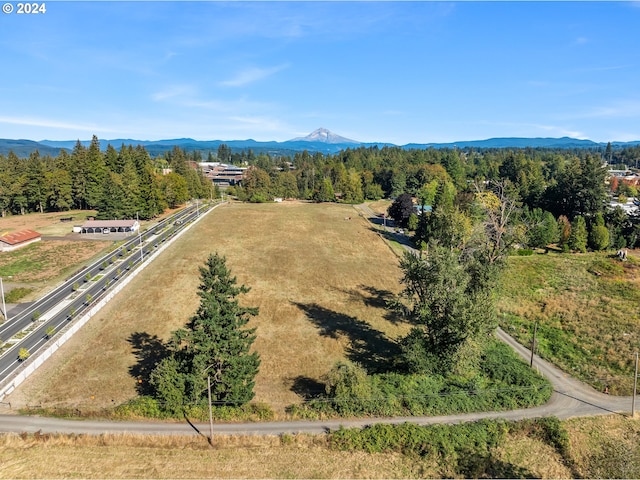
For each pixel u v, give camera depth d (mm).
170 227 116812
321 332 59000
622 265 78938
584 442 37094
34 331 56188
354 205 170625
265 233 110312
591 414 40812
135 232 109000
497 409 41438
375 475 33000
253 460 34031
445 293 46438
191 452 34781
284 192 192250
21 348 50062
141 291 69312
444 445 35969
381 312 66000
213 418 39500
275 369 50250
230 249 94250
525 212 99625
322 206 162375
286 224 122250
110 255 89375
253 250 94062
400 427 37469
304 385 47250
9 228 110688
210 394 38438
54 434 36312
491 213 73562
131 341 54688
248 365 41156
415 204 162500
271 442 36375
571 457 35438
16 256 87625
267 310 64938
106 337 55312
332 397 42406
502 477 33375
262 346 55031
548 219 94750
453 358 45594
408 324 62688
